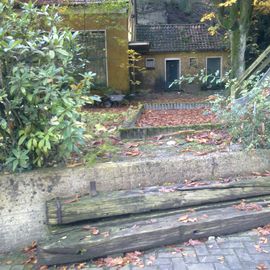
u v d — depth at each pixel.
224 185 3.93
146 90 20.19
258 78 5.58
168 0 26.58
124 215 3.73
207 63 21.09
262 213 3.70
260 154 4.29
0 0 4.18
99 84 15.47
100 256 3.38
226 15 14.91
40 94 3.78
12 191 3.73
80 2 13.99
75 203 3.69
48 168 3.89
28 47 3.74
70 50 4.40
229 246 3.45
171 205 3.78
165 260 3.29
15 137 3.88
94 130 6.12
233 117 4.63
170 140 5.33
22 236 3.78
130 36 21.08
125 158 4.32
